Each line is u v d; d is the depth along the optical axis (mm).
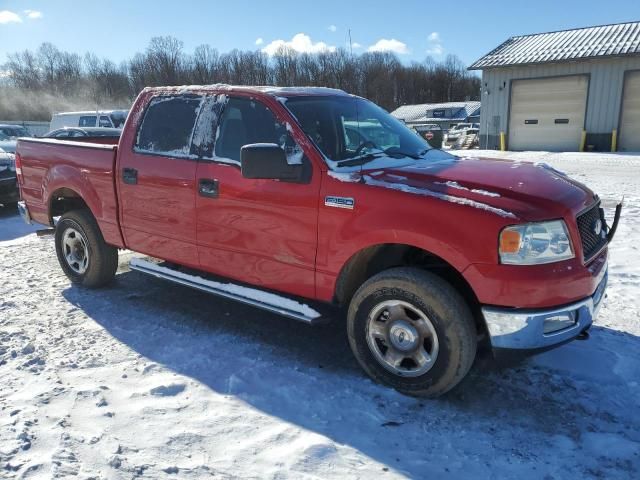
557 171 4102
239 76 71500
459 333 3201
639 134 21344
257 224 3926
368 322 3541
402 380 3461
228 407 3326
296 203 3693
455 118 61656
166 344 4203
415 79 93375
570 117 22672
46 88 74688
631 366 3768
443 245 3166
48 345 4168
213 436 3025
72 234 5457
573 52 22094
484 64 24047
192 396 3449
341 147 3949
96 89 74188
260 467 2771
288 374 3742
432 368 3314
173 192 4395
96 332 4422
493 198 3199
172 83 69000
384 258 3830
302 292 3852
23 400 3357
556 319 3160
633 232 7254
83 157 5113
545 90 23109
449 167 3787
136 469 2729
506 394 3475
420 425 3160
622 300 4926
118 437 2992
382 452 2916
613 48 21219
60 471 2689
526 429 3113
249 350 4109
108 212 4973
